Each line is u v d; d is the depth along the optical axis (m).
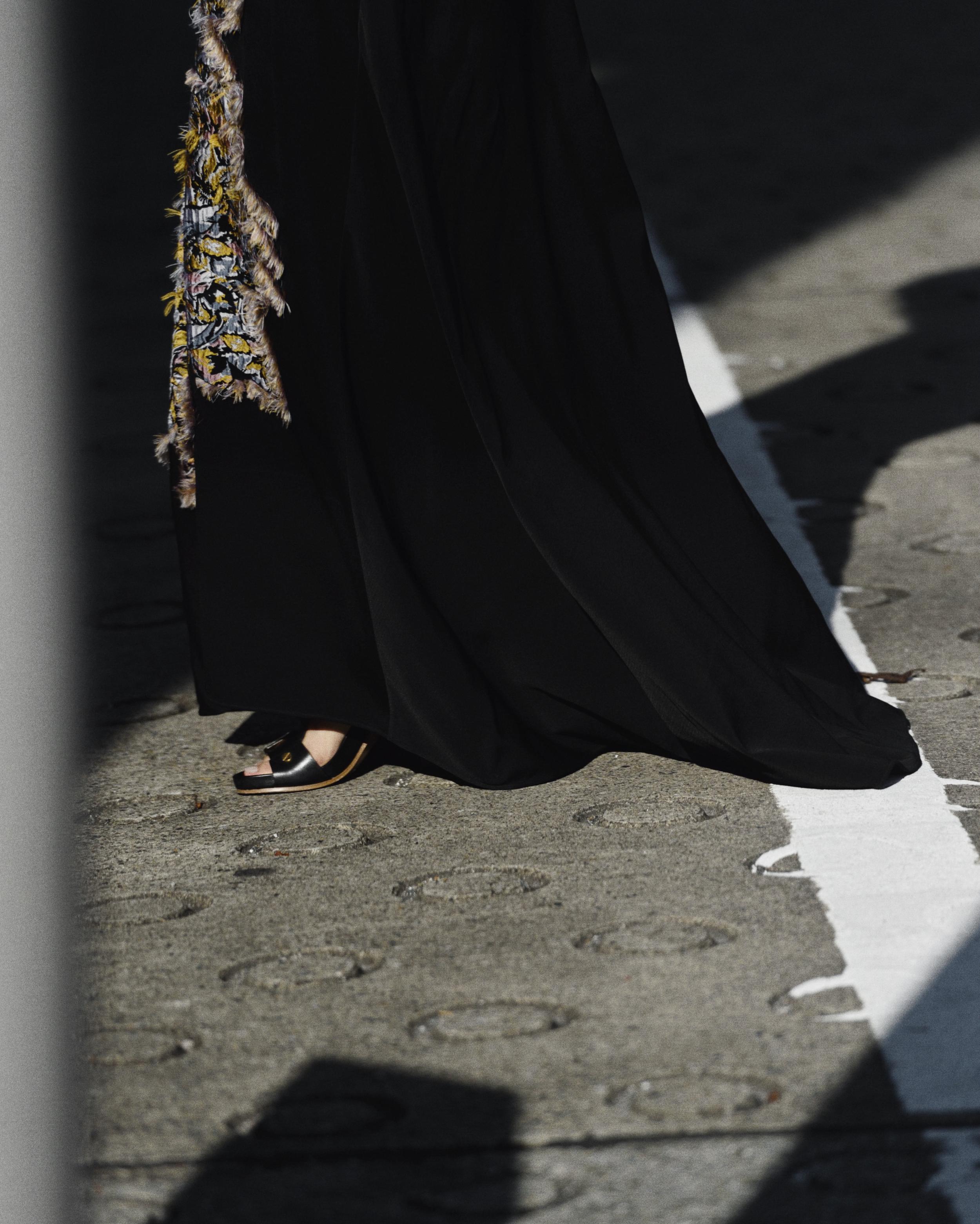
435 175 3.97
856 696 4.29
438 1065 2.96
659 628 4.02
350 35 3.88
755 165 12.53
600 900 3.54
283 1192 2.64
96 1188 2.66
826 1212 2.54
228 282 3.96
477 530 4.08
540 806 4.04
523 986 3.21
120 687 4.95
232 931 3.49
